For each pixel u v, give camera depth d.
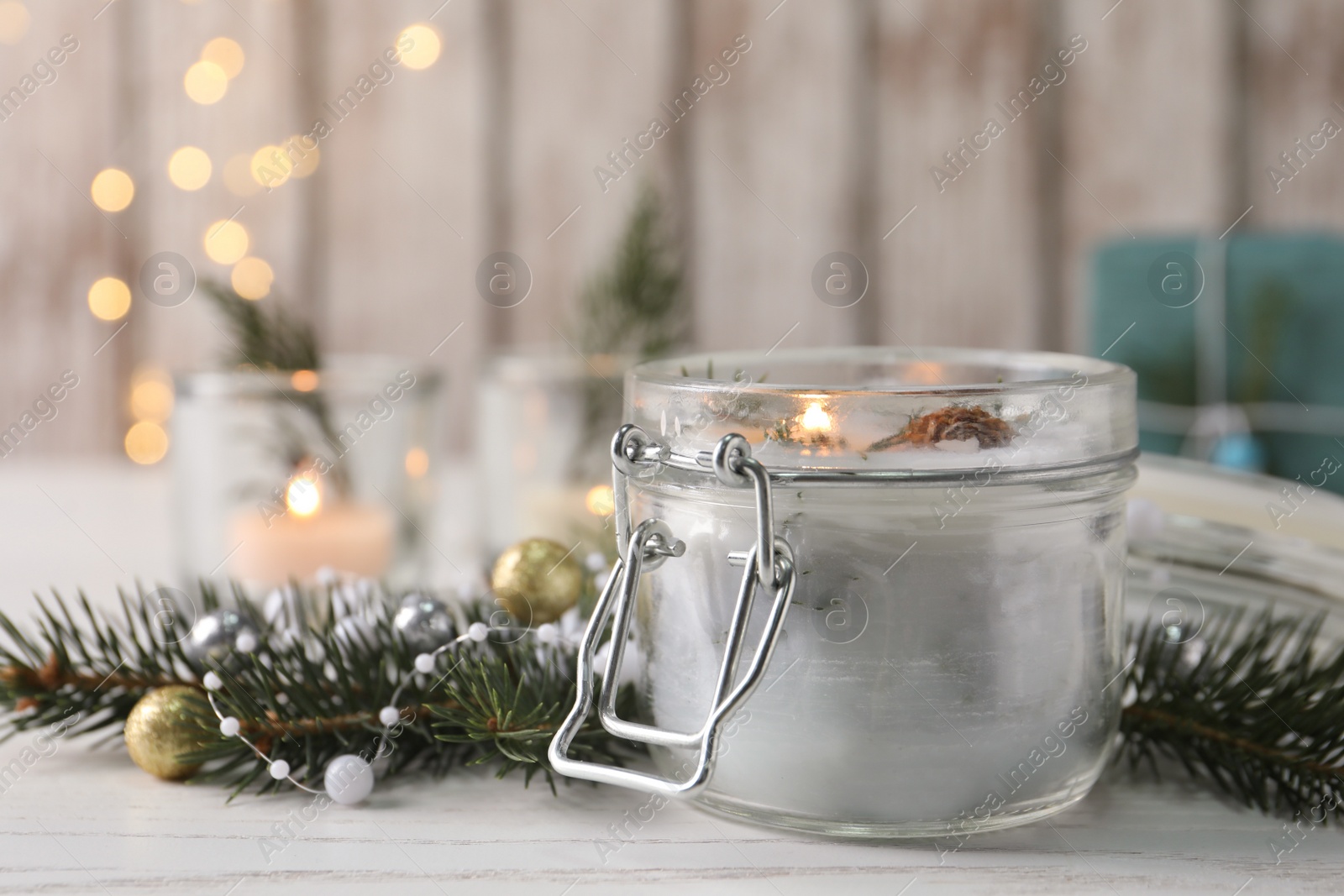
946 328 0.91
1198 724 0.45
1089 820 0.44
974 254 0.90
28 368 0.93
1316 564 0.48
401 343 0.92
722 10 0.89
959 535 0.41
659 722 0.43
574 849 0.42
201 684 0.47
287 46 0.90
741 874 0.41
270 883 0.41
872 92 0.89
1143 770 0.47
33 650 0.47
